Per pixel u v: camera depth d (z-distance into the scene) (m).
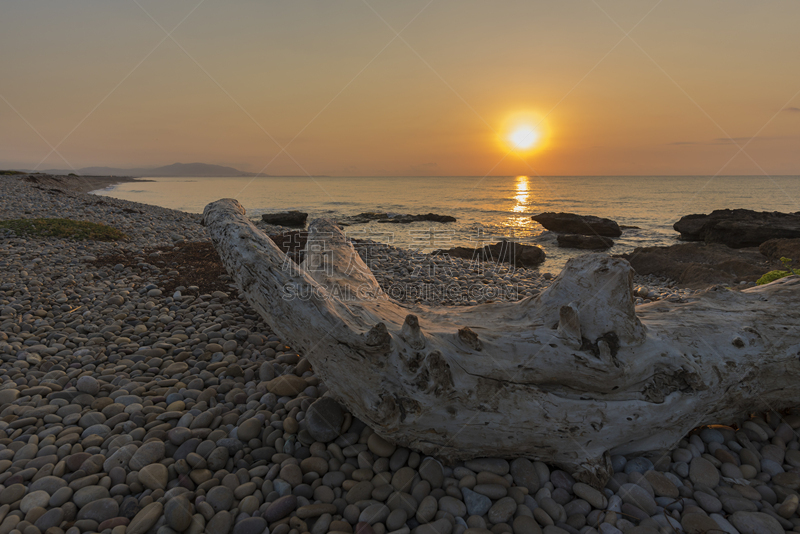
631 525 2.08
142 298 5.08
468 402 2.41
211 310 4.80
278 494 2.24
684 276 10.68
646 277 11.57
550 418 2.42
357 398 2.43
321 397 2.82
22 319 4.29
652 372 2.57
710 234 19.03
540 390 2.50
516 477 2.39
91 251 7.16
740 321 2.85
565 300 2.73
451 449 2.47
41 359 3.52
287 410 2.87
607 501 2.24
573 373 2.46
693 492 2.31
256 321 4.60
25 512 2.05
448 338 2.64
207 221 3.44
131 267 6.32
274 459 2.47
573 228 21.92
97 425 2.66
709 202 47.56
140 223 11.03
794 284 3.21
